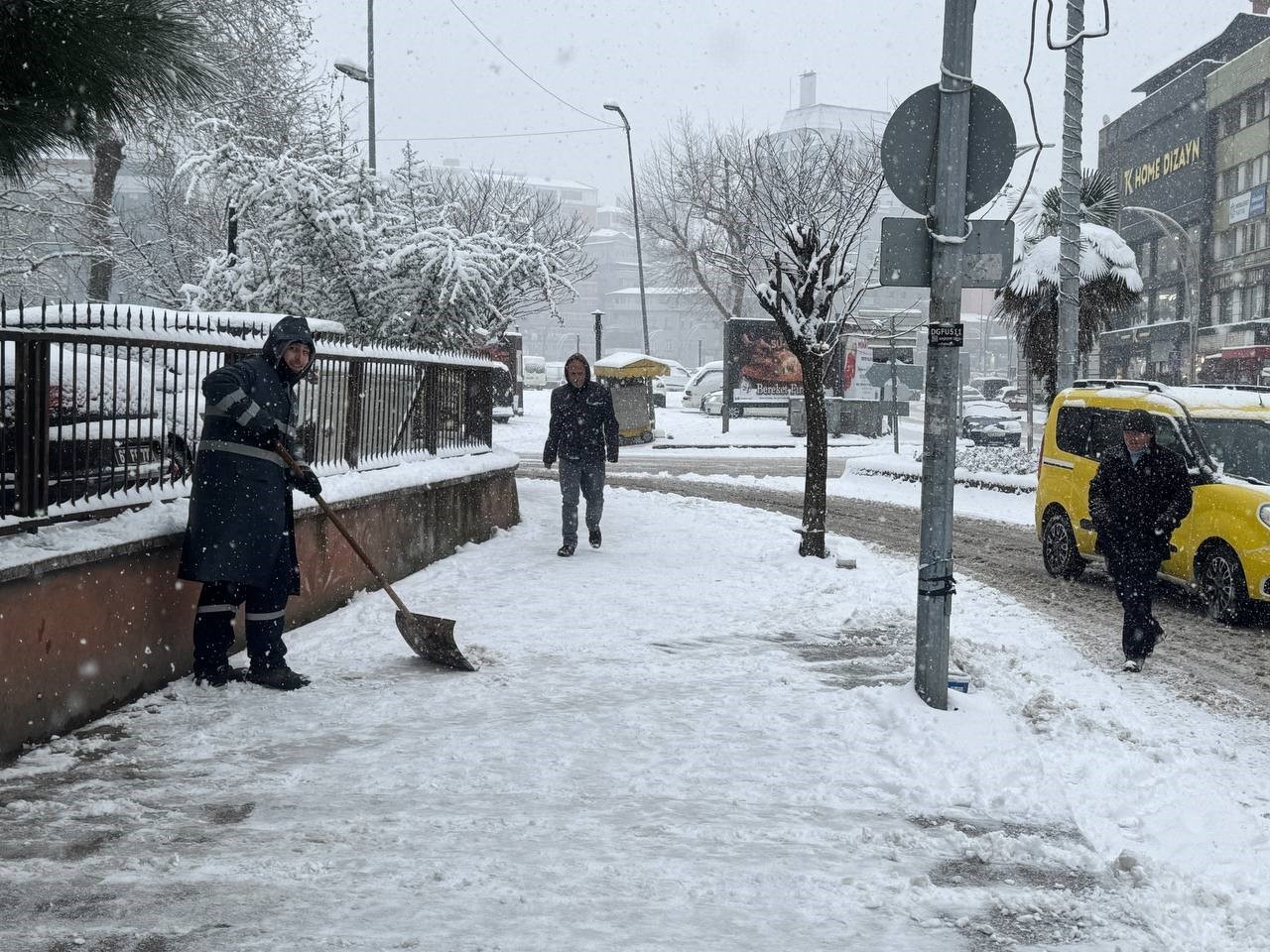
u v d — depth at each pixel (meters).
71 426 5.74
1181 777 5.05
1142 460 7.31
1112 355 72.38
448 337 14.84
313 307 14.58
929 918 3.55
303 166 14.23
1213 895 3.72
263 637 6.26
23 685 5.03
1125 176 71.94
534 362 59.53
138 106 5.13
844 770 5.02
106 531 5.72
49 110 4.96
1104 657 7.70
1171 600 10.12
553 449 11.70
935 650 5.99
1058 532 11.30
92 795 4.51
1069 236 16.09
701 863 3.94
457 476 11.39
